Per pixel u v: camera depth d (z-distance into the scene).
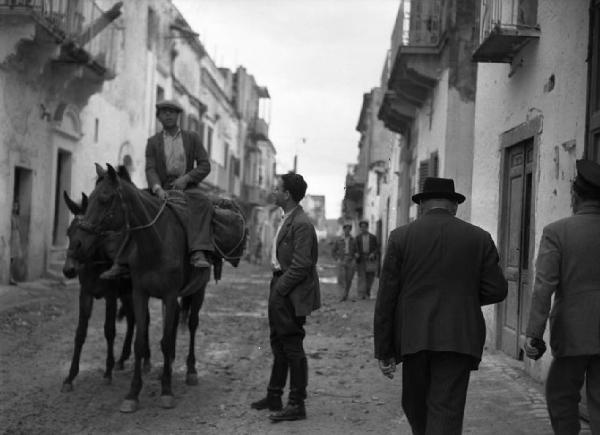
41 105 15.33
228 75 41.69
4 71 13.61
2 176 13.66
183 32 27.91
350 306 15.75
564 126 6.68
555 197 6.85
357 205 46.06
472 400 6.41
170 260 6.22
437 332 4.01
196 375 7.21
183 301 7.57
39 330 10.12
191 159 7.07
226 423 5.78
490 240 4.22
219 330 11.23
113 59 18.12
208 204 6.84
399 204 21.80
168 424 5.72
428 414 4.05
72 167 17.48
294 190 5.88
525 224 8.08
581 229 4.10
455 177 13.12
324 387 7.17
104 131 19.84
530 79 7.77
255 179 52.50
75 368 6.71
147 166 6.99
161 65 25.77
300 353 5.88
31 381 7.07
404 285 4.19
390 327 4.24
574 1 6.53
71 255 5.84
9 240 14.04
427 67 14.16
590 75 5.96
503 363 8.00
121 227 5.93
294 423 5.80
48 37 14.16
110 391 6.74
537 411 6.00
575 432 4.17
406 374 4.23
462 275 4.10
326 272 36.44
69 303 13.15
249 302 16.12
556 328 4.12
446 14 13.46
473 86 13.09
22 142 14.51
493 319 8.95
